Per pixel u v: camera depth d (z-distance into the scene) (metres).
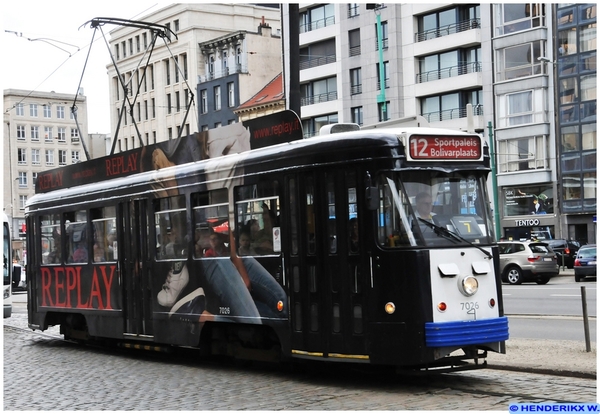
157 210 14.93
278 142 12.45
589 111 51.91
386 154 10.91
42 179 19.41
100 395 11.38
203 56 78.44
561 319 19.00
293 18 17.12
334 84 66.00
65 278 17.81
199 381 12.26
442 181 11.12
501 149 55.69
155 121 83.00
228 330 13.49
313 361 13.23
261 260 12.45
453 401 9.72
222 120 75.38
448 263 10.84
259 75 74.69
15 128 110.19
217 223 13.45
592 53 51.69
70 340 19.48
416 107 60.09
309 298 11.66
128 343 16.22
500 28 55.62
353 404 9.80
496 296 11.19
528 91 54.31
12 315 28.58
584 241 52.34
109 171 16.70
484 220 11.37
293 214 11.92
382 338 10.77
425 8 59.12
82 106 116.12
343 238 11.24
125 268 15.73
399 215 10.80
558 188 53.28
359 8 63.25
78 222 17.39
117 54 88.25
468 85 57.09
